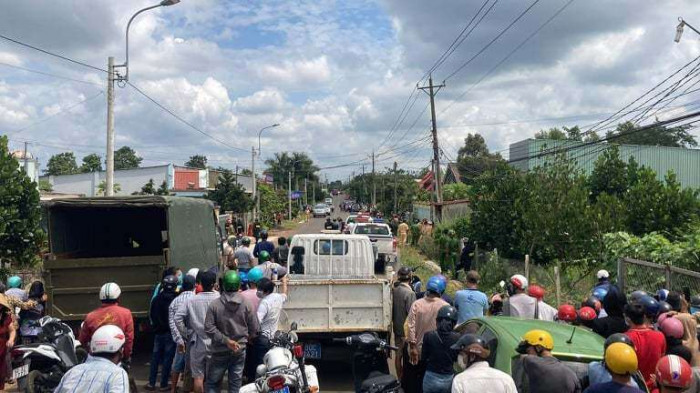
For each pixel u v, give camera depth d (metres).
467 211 34.59
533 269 17.25
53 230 11.58
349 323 9.20
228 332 6.89
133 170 54.72
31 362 6.95
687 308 7.75
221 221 24.03
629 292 12.86
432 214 36.47
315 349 9.20
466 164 62.88
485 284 19.11
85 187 52.97
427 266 25.62
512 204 20.58
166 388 8.70
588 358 5.30
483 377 4.59
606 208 18.19
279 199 65.25
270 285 8.01
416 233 34.50
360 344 6.75
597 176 27.39
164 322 8.60
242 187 44.50
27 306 8.52
